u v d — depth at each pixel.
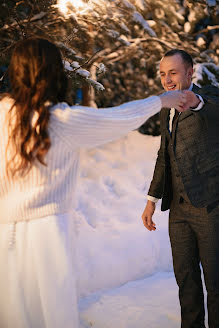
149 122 6.19
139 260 3.21
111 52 5.03
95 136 1.42
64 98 1.51
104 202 3.96
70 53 3.85
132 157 4.88
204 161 2.02
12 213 1.44
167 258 3.39
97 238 3.27
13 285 1.43
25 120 1.40
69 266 1.44
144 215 2.42
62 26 4.25
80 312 2.59
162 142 2.20
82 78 3.54
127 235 3.41
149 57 5.42
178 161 2.07
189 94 1.72
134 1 4.81
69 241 1.47
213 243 2.04
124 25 4.39
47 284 1.42
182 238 2.17
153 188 2.37
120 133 1.44
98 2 3.92
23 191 1.43
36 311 1.45
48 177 1.43
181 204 2.15
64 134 1.40
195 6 5.06
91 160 4.64
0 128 1.43
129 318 2.51
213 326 2.11
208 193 2.02
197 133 2.01
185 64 2.09
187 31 5.19
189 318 2.21
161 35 5.16
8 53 3.79
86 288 2.84
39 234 1.43
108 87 5.84
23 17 4.30
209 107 1.82
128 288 2.92
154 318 2.50
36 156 1.38
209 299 2.10
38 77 1.42
